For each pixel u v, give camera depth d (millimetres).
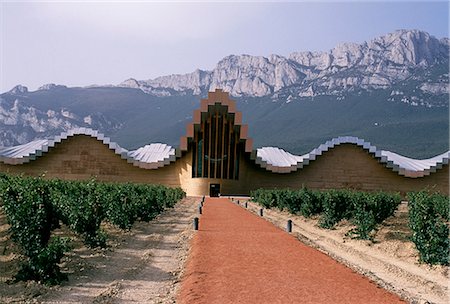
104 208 19609
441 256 15625
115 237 19906
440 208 21828
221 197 71625
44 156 76312
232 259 14555
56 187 20969
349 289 11172
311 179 77438
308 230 25438
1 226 18266
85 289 11367
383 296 10742
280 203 37500
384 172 76938
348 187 76688
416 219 16422
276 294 10531
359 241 20969
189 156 78500
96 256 15445
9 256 14273
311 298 10273
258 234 20891
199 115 75562
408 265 16000
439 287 12773
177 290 11266
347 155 76938
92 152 77000
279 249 16719
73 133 76438
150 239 19688
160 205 32844
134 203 24172
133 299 10562
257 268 13273
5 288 11141
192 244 17875
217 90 75688
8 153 78500
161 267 14047
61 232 19219
